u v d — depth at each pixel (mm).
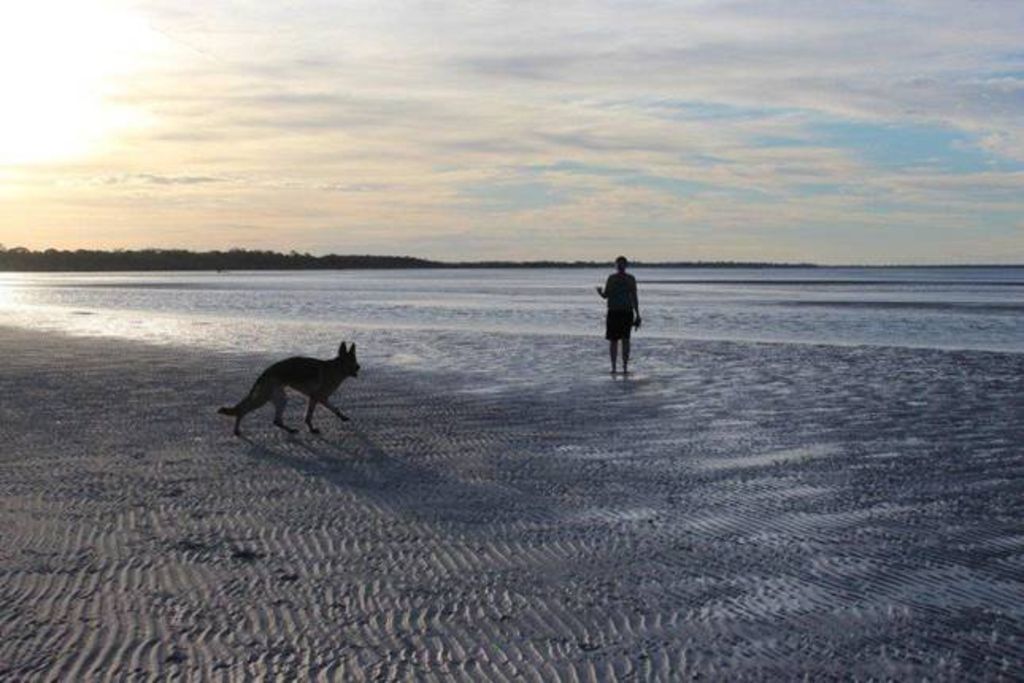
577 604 6684
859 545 8000
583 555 7777
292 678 5512
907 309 46844
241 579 7188
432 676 5551
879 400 16125
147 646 5941
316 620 6387
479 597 6824
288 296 68688
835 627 6262
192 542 8117
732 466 11023
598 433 13164
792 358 23109
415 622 6359
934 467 10922
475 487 10102
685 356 23688
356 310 47625
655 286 101500
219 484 10258
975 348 25703
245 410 13375
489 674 5578
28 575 7238
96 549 7902
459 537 8289
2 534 8312
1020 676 5527
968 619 6379
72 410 15234
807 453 11742
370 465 11234
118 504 9375
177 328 33938
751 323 36906
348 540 8203
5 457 11609
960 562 7539
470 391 17375
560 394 16969
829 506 9234
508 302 57781
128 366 21422
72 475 10641
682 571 7371
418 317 41219
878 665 5684
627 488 9992
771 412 14922
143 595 6828
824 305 51938
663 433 13148
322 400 13633
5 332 31906
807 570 7375
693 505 9305
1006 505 9250
